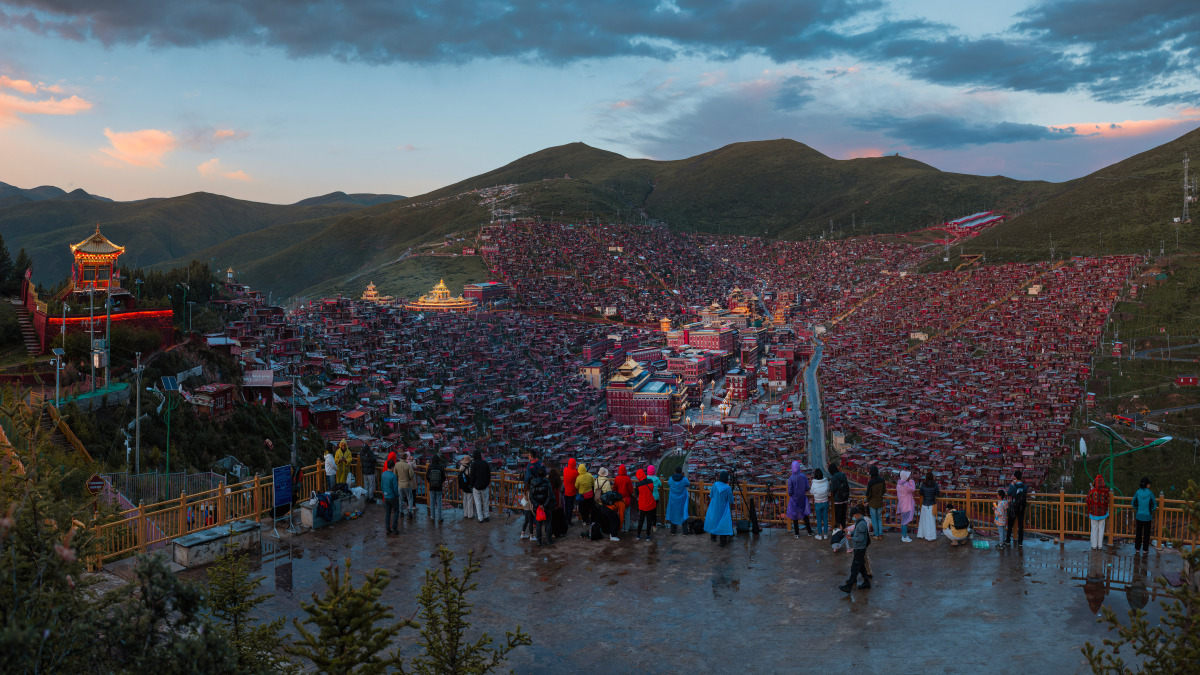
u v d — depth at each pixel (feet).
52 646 28.50
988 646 51.01
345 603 33.30
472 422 602.03
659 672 48.62
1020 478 70.49
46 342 217.56
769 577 64.90
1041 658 49.14
